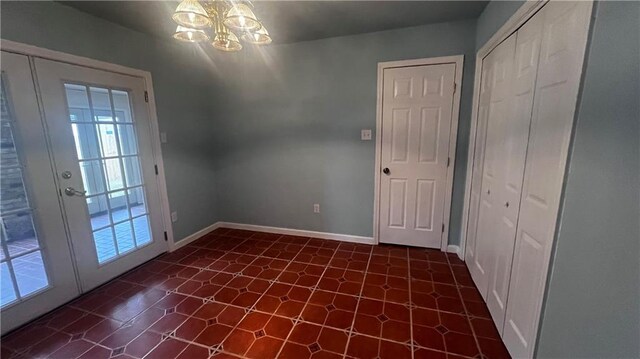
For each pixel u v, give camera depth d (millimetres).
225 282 2301
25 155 1777
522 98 1410
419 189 2787
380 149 2816
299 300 2041
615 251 784
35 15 1797
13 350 1605
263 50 3014
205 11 1280
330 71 2836
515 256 1440
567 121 1004
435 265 2537
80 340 1674
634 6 724
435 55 2490
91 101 2143
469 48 2395
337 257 2734
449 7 2111
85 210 2129
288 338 1662
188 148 3086
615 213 785
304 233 3305
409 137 2709
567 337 1003
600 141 851
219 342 1638
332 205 3131
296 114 3053
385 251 2854
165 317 1871
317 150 3057
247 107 3219
